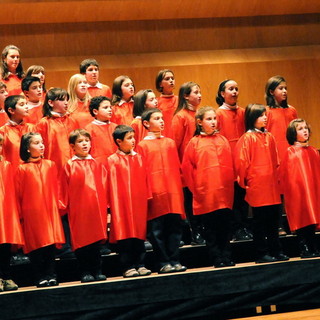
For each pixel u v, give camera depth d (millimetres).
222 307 10031
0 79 12188
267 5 15391
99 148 11023
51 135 10977
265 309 10352
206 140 10711
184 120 11742
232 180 10664
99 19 14812
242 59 15398
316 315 9820
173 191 10367
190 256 10859
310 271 10258
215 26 15469
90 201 9914
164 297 9711
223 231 10484
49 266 9750
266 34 15695
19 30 14492
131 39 15094
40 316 9312
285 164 10984
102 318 9562
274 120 12234
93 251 9859
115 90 12141
